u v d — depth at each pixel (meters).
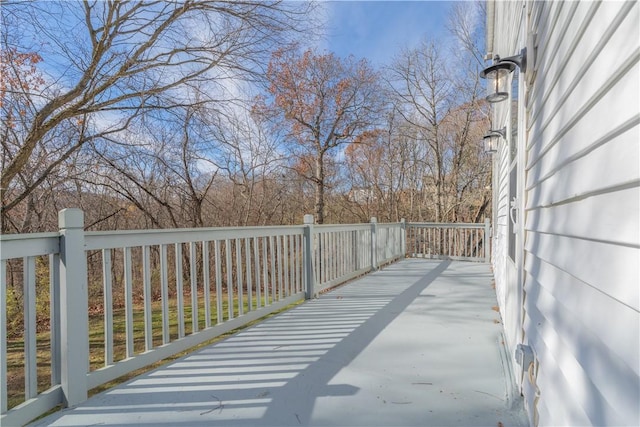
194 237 2.62
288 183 10.55
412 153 14.16
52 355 1.76
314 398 1.83
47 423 1.63
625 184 0.77
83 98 5.33
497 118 5.51
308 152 11.28
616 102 0.82
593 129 0.95
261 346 2.59
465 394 1.85
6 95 5.03
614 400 0.81
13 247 1.54
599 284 0.88
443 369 2.15
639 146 0.72
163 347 2.30
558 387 1.19
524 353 1.61
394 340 2.67
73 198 7.14
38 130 5.19
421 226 7.87
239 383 2.00
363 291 4.48
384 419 1.62
